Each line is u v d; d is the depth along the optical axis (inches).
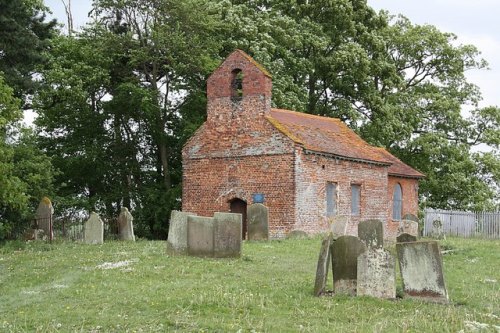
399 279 692.1
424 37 2204.7
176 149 1793.8
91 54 1669.5
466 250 963.3
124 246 1061.8
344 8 1925.4
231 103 1352.1
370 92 1978.3
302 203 1278.3
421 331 475.8
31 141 1459.2
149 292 611.2
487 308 565.0
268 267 769.6
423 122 2186.3
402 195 1669.5
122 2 1648.6
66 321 510.3
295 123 1408.7
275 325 488.1
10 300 608.1
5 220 1274.6
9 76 1274.6
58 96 1615.4
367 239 826.8
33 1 1558.8
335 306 561.0
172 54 1654.8
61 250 1033.5
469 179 2085.4
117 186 1806.1
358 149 1492.4
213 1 1831.9
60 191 1736.0
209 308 542.0
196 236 866.8
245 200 1318.9
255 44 1705.2
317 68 1924.2
